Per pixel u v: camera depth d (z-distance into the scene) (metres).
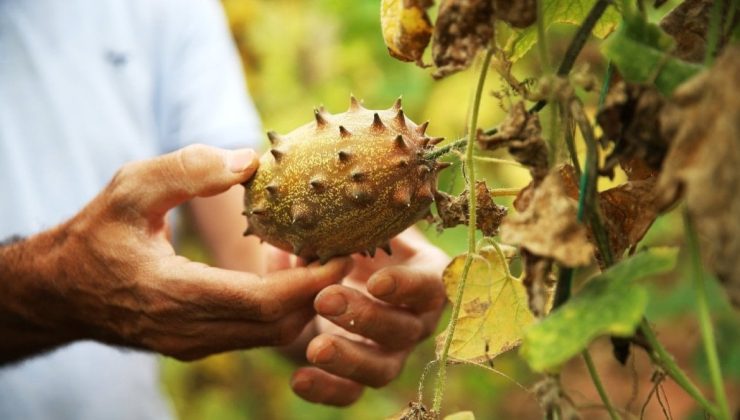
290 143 0.58
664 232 1.36
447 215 0.56
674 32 0.43
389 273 0.63
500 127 0.43
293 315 0.65
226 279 0.62
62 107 0.92
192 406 1.87
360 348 0.66
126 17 0.98
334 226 0.57
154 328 0.66
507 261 0.54
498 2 0.42
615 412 0.43
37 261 0.66
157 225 0.66
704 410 0.45
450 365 0.55
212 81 1.02
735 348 1.21
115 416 0.92
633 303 0.38
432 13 0.79
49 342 0.72
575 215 0.40
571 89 0.41
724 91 0.36
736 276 0.35
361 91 1.68
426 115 1.59
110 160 0.94
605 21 0.49
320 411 1.70
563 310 0.39
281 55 1.79
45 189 0.90
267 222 0.59
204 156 0.61
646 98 0.40
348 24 1.60
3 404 0.88
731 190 0.35
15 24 0.92
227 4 1.80
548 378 0.40
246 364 1.86
